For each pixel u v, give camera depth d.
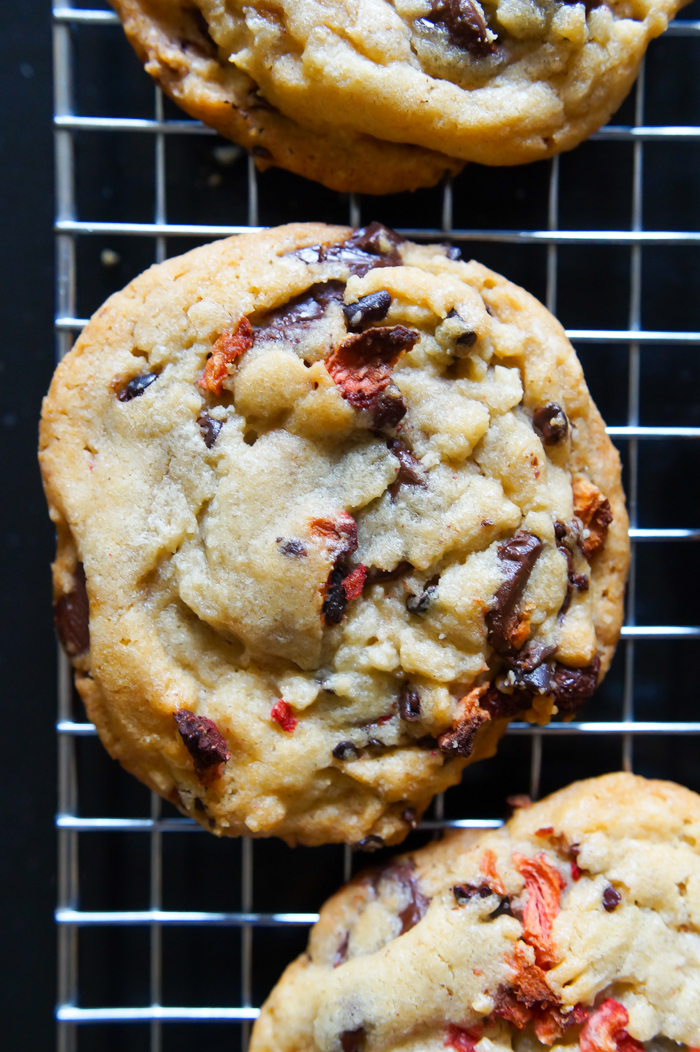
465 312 0.30
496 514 0.30
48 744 0.34
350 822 0.30
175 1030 0.33
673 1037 0.30
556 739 0.33
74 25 0.33
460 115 0.30
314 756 0.30
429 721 0.30
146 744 0.30
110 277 0.33
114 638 0.30
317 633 0.29
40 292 0.33
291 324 0.30
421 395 0.30
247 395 0.30
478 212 0.33
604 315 0.33
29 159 0.33
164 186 0.33
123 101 0.33
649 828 0.30
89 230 0.32
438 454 0.30
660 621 0.34
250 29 0.30
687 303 0.33
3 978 0.33
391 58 0.30
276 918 0.32
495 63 0.30
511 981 0.30
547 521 0.30
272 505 0.30
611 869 0.30
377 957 0.30
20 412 0.33
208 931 0.33
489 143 0.31
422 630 0.30
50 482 0.30
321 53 0.30
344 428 0.30
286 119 0.31
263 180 0.33
